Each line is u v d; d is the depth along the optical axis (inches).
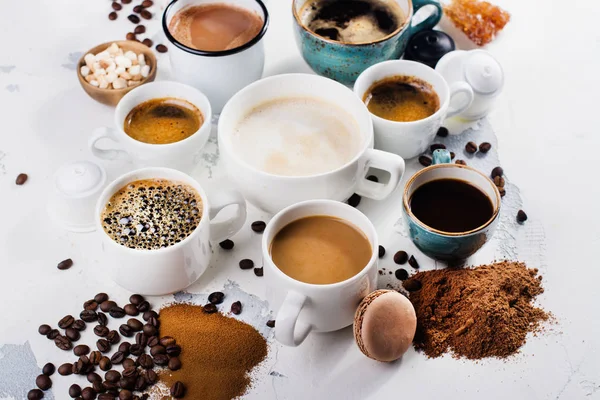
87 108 30.5
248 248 27.3
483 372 24.8
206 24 30.2
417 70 29.5
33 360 25.0
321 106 28.9
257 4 30.3
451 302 25.5
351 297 24.1
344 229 25.6
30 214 27.9
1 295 26.2
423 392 24.5
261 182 26.1
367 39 30.7
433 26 31.6
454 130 30.1
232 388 24.5
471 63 29.6
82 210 27.2
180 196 26.4
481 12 32.3
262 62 29.9
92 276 26.6
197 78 29.2
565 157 29.3
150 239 25.4
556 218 27.8
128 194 26.3
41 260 26.9
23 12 33.4
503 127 30.2
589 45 32.5
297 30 30.0
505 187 28.5
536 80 31.4
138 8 33.3
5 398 24.5
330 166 27.3
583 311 25.9
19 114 30.3
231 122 28.1
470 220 26.0
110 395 24.2
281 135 28.0
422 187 26.7
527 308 25.7
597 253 27.0
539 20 33.2
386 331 23.9
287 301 23.5
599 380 24.6
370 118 27.3
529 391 24.5
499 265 26.5
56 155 29.3
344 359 25.0
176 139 28.5
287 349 25.2
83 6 33.7
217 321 25.6
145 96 29.0
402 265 26.9
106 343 25.1
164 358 24.8
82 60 30.6
